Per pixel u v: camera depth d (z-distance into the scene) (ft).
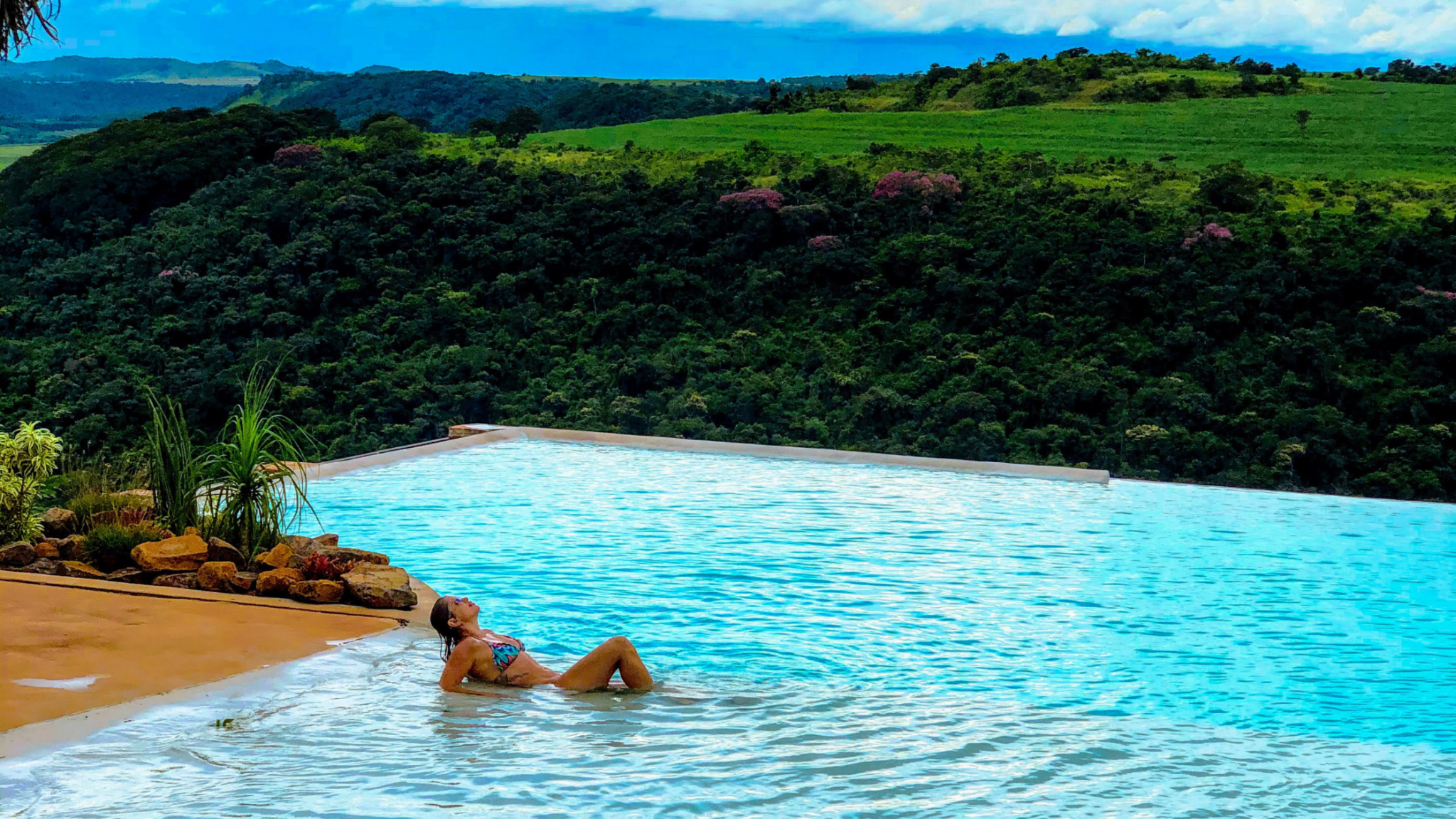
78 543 21.90
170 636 17.26
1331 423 91.20
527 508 34.17
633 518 32.73
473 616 16.83
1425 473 85.97
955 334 112.47
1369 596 24.58
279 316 124.67
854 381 108.17
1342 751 14.49
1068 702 16.70
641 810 11.41
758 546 29.01
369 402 112.57
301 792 11.64
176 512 22.91
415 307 127.34
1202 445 92.38
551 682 16.29
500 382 117.91
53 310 133.18
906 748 13.87
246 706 14.57
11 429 108.68
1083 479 41.75
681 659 18.56
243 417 23.39
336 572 21.01
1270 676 18.48
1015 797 12.19
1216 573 26.73
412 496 36.06
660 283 126.62
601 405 111.75
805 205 132.16
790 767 12.98
